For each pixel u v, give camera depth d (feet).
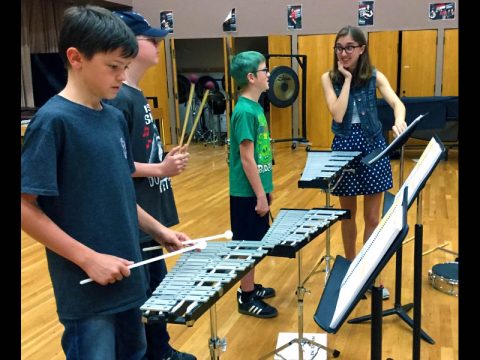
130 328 4.75
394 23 25.91
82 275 4.24
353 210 9.04
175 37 28.94
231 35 28.25
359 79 8.43
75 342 4.28
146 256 6.07
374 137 8.52
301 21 27.07
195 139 30.96
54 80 23.98
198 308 3.80
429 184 18.01
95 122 4.30
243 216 8.20
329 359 7.22
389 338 7.73
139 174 5.55
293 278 10.31
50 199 4.14
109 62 4.14
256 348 7.66
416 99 21.09
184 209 16.02
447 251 10.96
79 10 4.15
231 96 28.43
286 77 24.95
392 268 10.44
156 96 29.09
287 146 27.84
